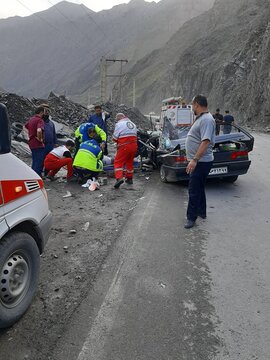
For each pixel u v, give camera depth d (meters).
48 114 9.17
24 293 3.44
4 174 3.23
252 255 4.79
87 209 6.71
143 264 4.50
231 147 8.27
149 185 8.74
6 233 3.26
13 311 3.27
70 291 3.88
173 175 8.24
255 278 4.20
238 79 64.25
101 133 9.09
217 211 6.65
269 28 46.03
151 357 2.98
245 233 5.56
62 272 4.28
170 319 3.44
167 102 25.19
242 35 88.81
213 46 98.75
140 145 10.62
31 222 3.59
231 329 3.32
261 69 44.62
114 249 4.93
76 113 22.73
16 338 3.17
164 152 9.25
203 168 5.62
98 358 2.96
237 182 9.16
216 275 4.25
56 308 3.58
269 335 3.25
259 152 15.96
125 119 8.42
